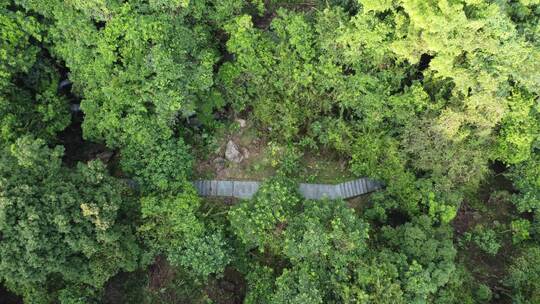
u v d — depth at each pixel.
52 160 16.80
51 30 18.98
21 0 18.36
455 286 19.88
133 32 18.08
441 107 20.39
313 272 18.11
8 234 15.48
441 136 20.03
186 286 20.95
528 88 18.98
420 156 20.91
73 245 16.36
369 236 20.53
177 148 20.08
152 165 19.52
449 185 20.92
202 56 20.20
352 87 21.02
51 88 20.77
